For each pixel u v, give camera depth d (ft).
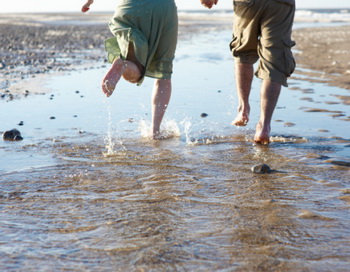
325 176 8.12
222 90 18.33
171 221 6.03
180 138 11.22
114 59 10.73
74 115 13.75
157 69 11.07
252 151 9.96
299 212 6.37
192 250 5.18
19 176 8.07
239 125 12.06
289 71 10.94
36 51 36.78
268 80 10.78
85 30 69.62
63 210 6.46
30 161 9.06
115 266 4.82
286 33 10.80
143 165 8.82
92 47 41.68
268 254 5.08
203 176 8.12
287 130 11.91
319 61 27.55
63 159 9.22
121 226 5.87
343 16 152.97
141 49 10.20
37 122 12.82
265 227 5.84
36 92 17.74
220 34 62.44
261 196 7.05
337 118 13.17
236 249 5.20
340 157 9.38
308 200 6.87
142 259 4.97
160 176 8.09
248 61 11.66
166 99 11.28
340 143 10.57
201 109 14.69
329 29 69.15
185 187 7.49
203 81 20.76
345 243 5.36
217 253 5.10
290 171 8.44
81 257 5.02
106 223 5.98
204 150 10.06
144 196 7.04
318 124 12.51
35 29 70.85
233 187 7.50
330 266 4.80
